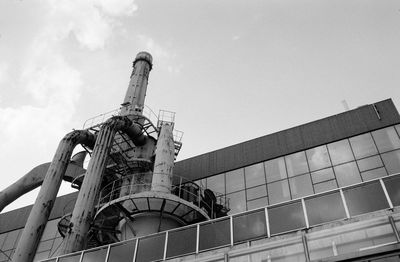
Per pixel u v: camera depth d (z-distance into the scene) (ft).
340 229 47.29
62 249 70.38
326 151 92.07
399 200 47.62
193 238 55.72
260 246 49.90
